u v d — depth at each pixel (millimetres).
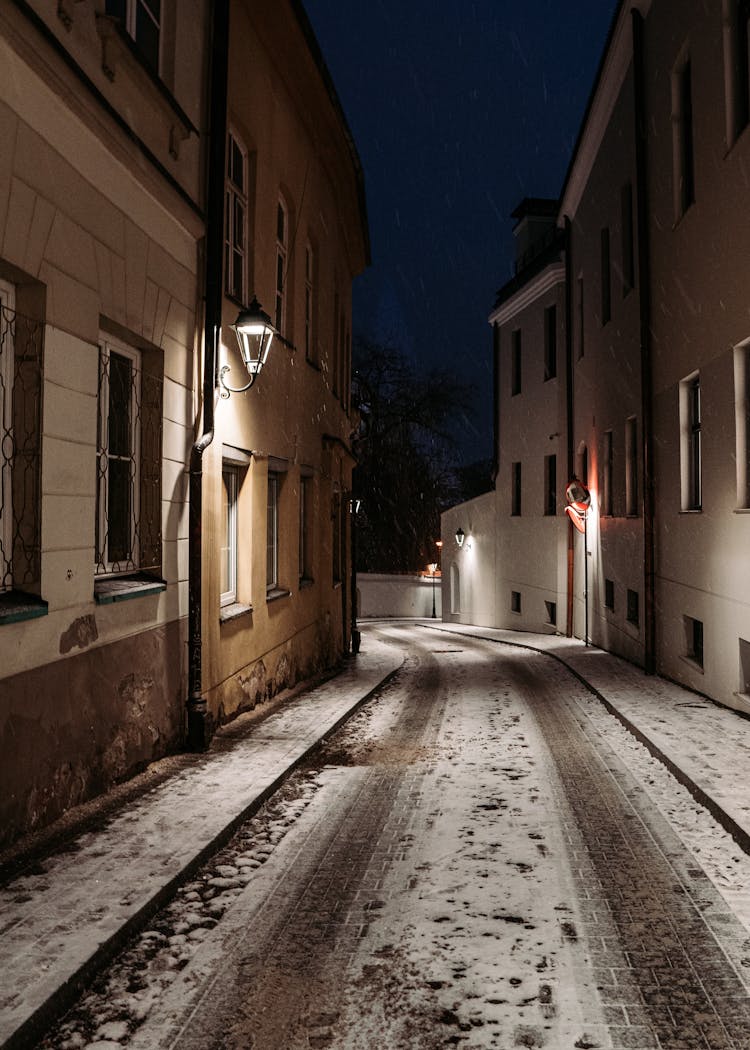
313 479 14523
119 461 6883
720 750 7719
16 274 5000
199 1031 3166
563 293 23719
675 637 12617
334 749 8422
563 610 24266
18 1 4559
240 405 9555
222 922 4148
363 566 51562
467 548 34000
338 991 3447
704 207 10555
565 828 5668
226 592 10023
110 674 6227
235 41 9266
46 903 4121
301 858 5094
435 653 21031
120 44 6055
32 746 5070
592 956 3746
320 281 14781
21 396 5184
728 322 9688
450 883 4645
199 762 7250
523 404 27328
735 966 3656
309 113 12938
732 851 5199
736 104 9633
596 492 19234
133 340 6879
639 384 14422
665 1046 3041
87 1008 3346
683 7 11359
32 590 5164
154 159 6727
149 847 4961
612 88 15984
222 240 8430
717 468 10234
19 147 4836
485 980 3521
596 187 18359
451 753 8219
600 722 9938
